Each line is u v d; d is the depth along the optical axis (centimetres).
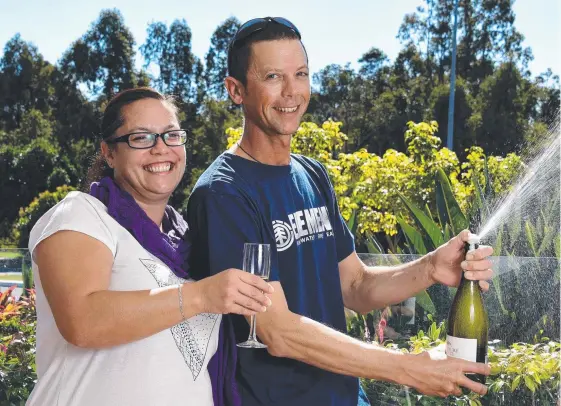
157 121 234
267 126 249
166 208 254
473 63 4512
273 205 246
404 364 218
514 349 334
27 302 436
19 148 3744
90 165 248
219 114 4366
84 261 209
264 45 247
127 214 227
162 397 215
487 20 4550
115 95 241
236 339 245
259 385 243
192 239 249
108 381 214
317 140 1080
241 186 242
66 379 216
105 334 204
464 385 218
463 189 1213
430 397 335
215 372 234
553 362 326
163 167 235
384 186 1201
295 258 246
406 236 426
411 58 4622
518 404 326
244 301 203
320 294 253
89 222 214
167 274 226
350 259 282
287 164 258
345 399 253
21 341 399
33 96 5000
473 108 3903
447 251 259
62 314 207
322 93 4800
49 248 210
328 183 274
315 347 225
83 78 5091
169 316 204
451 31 4578
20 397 388
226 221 238
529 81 4200
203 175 252
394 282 271
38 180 3625
